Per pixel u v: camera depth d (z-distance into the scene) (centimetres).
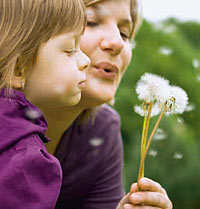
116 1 139
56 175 98
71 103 110
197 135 404
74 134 165
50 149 160
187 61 440
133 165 379
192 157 392
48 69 105
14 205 91
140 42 428
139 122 386
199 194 397
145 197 111
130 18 145
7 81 102
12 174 91
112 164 186
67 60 107
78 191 176
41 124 105
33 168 94
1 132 96
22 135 97
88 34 133
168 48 434
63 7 106
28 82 106
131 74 400
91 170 174
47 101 109
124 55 141
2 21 106
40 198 93
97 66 133
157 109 110
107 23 137
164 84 106
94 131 173
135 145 383
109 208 183
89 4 135
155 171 374
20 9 106
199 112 404
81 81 110
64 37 106
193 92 425
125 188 377
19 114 101
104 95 134
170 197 396
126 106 385
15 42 103
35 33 104
